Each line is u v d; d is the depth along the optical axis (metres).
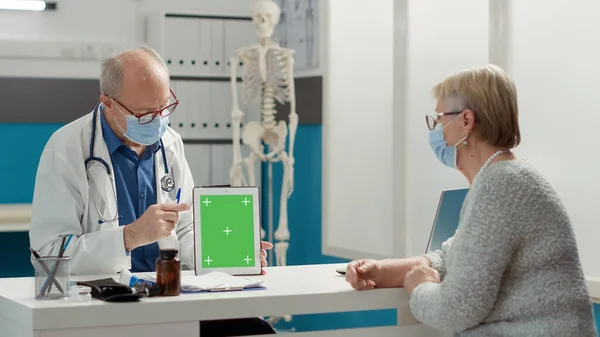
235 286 1.98
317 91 4.77
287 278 2.20
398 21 3.81
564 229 1.88
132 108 2.34
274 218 5.18
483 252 1.84
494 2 3.24
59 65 4.86
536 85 3.16
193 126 5.09
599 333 3.01
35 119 4.82
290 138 4.54
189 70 5.05
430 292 1.93
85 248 2.23
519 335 1.86
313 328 4.75
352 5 4.28
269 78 4.54
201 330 2.28
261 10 4.47
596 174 2.93
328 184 4.48
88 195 2.39
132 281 1.97
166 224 2.19
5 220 4.26
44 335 1.74
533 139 3.19
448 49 3.60
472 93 1.96
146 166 2.55
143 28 5.05
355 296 1.99
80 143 2.41
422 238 3.76
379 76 4.09
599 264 2.94
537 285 1.86
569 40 3.02
